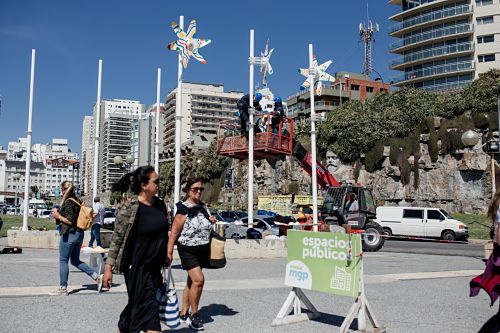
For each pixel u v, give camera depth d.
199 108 143.75
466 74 65.38
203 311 7.17
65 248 8.24
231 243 15.96
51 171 155.00
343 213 20.97
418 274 11.99
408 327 6.26
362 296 5.91
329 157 50.47
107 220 32.09
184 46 14.53
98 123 19.31
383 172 45.56
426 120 43.00
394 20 74.50
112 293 8.53
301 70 17.72
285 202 37.50
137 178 4.95
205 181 75.94
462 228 28.17
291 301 6.56
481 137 39.06
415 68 70.81
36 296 8.12
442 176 41.44
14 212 91.19
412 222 29.75
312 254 6.40
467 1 65.62
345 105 52.69
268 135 17.86
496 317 4.83
